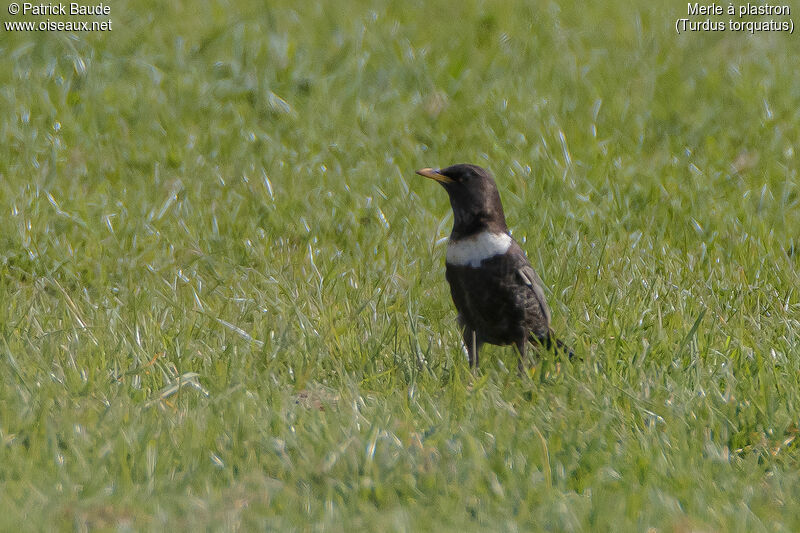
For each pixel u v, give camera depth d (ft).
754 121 52.75
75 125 49.85
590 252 38.99
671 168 48.14
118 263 38.34
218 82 54.54
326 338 31.12
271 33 59.00
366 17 63.26
